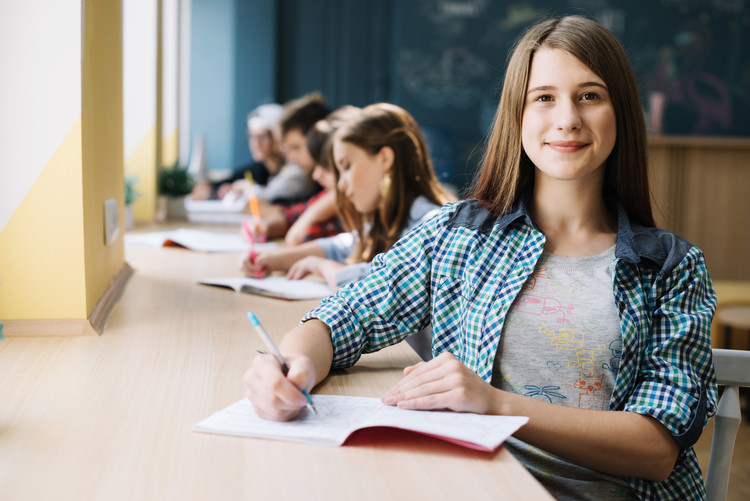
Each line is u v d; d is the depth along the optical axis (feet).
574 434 2.80
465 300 3.38
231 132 17.24
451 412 2.71
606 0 17.49
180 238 7.17
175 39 12.25
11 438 2.46
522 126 3.36
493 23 17.51
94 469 2.24
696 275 3.23
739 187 16.51
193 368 3.27
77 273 3.79
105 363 3.31
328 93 17.65
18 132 3.69
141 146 9.01
